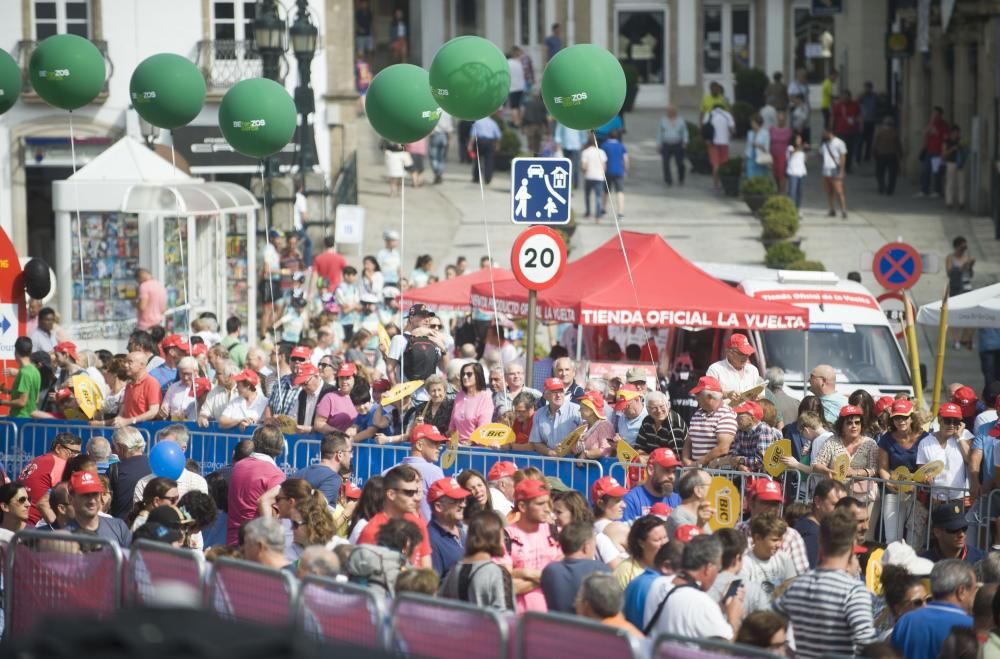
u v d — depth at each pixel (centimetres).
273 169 9025
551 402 3891
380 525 2630
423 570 2223
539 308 4978
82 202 6456
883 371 5478
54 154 9788
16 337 4412
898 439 3772
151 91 4488
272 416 4012
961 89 10569
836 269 8975
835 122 12244
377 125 4219
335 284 7500
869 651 2125
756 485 3041
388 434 4125
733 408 4091
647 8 14812
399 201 10544
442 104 3922
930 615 2294
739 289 5741
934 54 11319
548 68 3941
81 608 2133
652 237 5103
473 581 2370
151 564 2058
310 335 6244
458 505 2744
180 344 4575
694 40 14850
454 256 9350
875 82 13188
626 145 12725
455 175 11344
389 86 4159
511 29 15262
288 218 8794
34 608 2184
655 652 1775
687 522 2836
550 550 2761
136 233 6488
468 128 11781
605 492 2888
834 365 5481
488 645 1831
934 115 10788
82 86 4503
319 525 2647
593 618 2153
